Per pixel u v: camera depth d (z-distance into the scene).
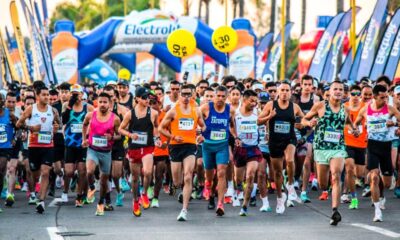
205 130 25.64
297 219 25.16
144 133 25.94
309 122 24.62
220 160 25.73
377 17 47.72
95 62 93.38
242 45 61.38
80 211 27.11
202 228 23.03
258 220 24.91
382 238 20.98
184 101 25.12
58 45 59.91
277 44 69.75
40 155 27.36
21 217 25.47
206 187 28.80
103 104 25.47
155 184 28.44
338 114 24.19
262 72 73.19
